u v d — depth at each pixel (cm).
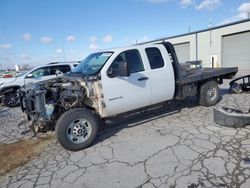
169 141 468
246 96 857
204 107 718
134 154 423
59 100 479
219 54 2119
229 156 387
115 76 501
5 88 1002
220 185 311
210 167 357
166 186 319
